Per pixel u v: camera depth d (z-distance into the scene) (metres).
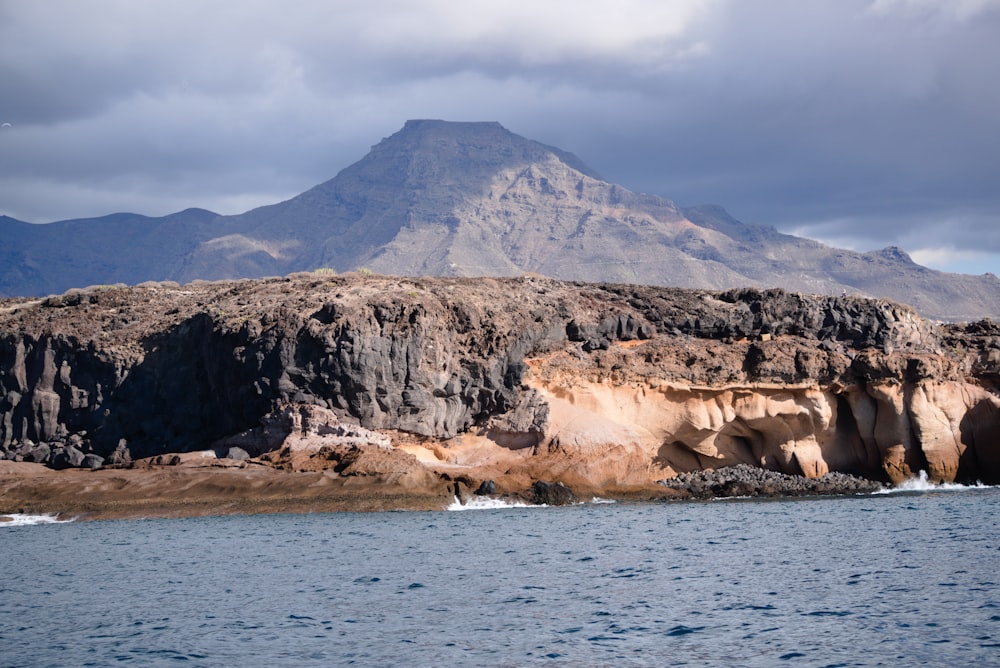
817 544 71.62
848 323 125.94
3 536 87.12
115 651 47.25
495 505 104.50
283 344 110.75
